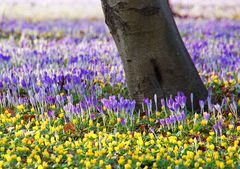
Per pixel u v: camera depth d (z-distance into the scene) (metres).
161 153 9.38
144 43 11.52
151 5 11.23
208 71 15.16
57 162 9.22
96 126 10.98
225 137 10.24
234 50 18.77
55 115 11.87
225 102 11.81
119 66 15.15
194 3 41.75
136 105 11.99
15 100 12.80
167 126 10.97
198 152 9.41
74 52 17.78
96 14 37.25
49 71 14.02
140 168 8.88
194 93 11.96
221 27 26.97
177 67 11.74
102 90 13.60
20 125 10.77
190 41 21.22
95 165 9.04
